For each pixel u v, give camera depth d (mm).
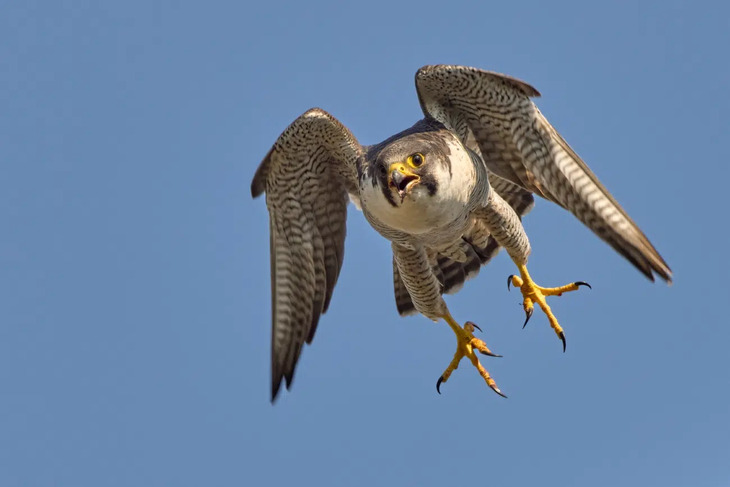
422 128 13648
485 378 14047
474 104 13430
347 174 14461
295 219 14773
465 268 15352
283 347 14977
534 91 12688
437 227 13430
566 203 13070
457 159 13188
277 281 14906
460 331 14305
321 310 14922
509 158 13531
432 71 13234
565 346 14312
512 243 14391
